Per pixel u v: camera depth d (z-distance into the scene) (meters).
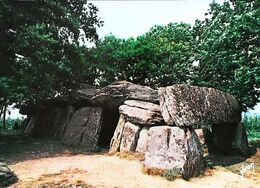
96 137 15.70
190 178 10.34
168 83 20.33
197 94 12.61
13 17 14.28
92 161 12.28
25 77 13.60
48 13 15.45
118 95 15.48
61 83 16.59
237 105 15.23
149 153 11.20
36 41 13.95
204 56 16.66
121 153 13.32
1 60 14.62
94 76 19.42
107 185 9.13
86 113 16.89
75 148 15.19
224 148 14.93
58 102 18.81
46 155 13.32
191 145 11.15
